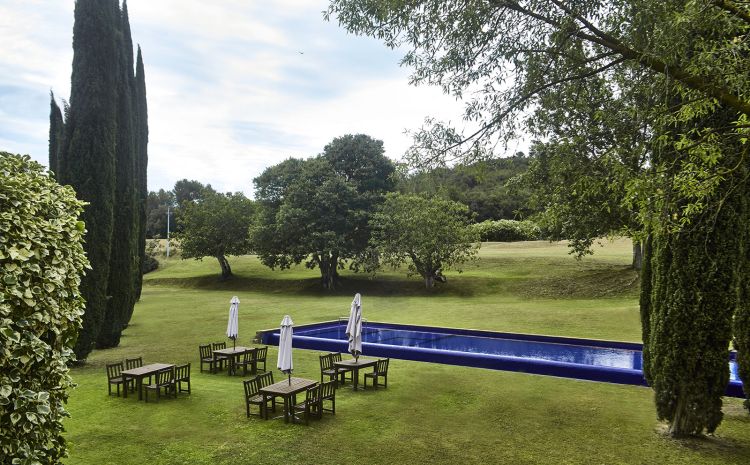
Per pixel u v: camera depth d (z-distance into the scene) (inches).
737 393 363.3
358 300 422.0
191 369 467.2
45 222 155.9
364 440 283.7
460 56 273.1
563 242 1633.9
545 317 739.4
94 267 488.1
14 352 137.3
